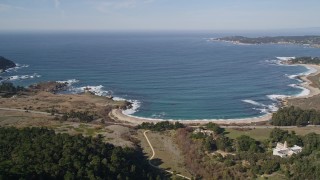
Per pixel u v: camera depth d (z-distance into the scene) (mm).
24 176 119562
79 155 146000
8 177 115750
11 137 162750
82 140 165250
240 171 160375
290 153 171875
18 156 137125
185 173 165875
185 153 186750
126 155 167625
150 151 190500
